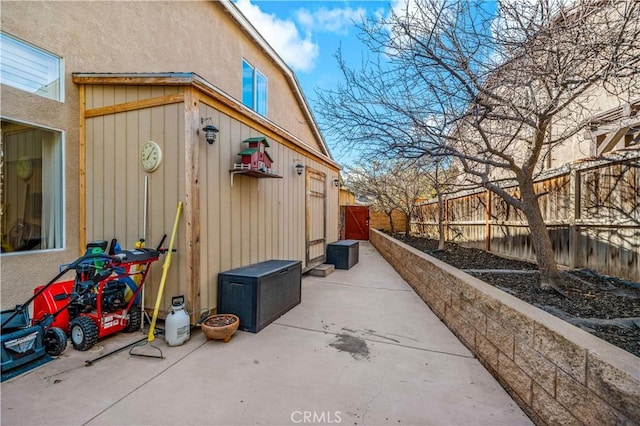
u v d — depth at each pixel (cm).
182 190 318
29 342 251
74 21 372
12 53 321
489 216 558
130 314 317
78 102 373
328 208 802
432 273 410
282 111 912
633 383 124
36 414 191
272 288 364
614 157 303
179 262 321
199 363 259
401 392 218
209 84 334
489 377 240
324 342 306
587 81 245
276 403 204
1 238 321
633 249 290
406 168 459
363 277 639
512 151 464
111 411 194
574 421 154
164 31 502
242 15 674
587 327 206
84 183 372
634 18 231
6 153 325
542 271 303
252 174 415
